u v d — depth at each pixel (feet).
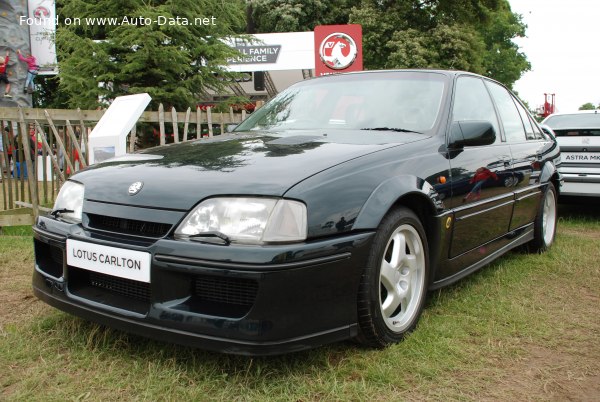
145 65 25.82
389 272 8.13
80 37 26.37
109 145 15.70
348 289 7.21
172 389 6.78
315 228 6.86
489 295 11.03
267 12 91.09
